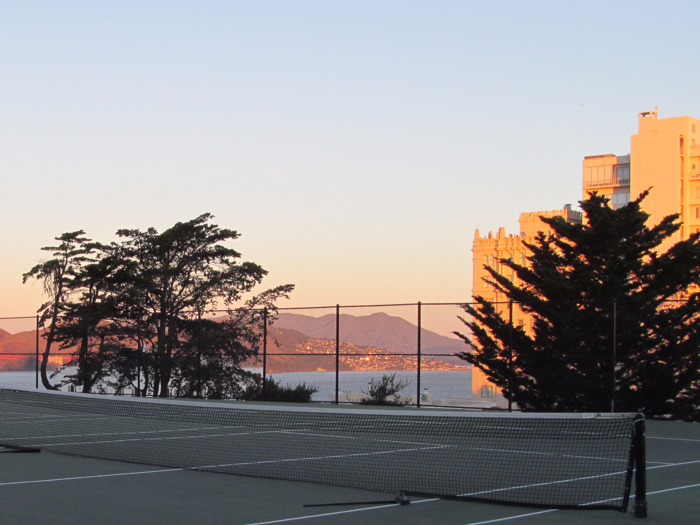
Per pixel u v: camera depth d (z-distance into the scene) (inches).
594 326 879.7
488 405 973.8
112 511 321.7
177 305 1582.2
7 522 301.0
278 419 731.4
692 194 3341.5
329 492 366.9
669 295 964.6
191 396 1304.1
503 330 941.2
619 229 968.9
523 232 3107.8
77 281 1551.4
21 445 554.3
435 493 361.1
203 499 348.5
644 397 890.1
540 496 356.8
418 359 987.3
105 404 902.4
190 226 1608.0
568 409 919.7
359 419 724.7
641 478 311.0
